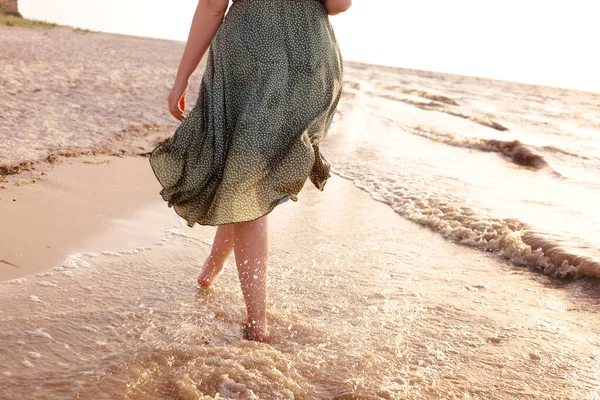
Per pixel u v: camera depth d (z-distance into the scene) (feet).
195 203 7.22
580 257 11.27
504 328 8.62
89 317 7.57
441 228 14.15
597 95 162.20
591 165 28.66
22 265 9.00
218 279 9.42
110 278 8.98
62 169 14.85
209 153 7.03
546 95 131.13
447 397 6.49
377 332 8.07
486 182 20.70
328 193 17.22
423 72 210.18
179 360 6.63
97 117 23.54
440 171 22.03
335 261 11.14
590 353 7.93
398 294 9.68
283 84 6.89
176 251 10.55
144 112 26.61
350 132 30.60
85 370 6.26
